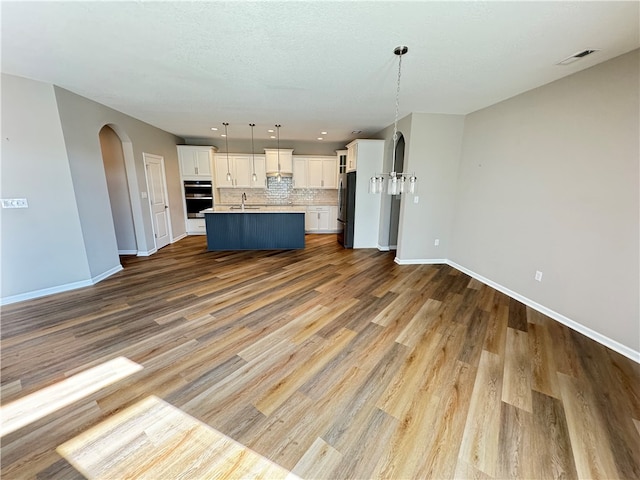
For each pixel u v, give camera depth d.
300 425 1.62
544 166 2.98
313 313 2.97
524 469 1.38
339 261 4.96
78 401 1.78
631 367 2.14
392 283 3.87
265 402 1.78
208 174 6.89
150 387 1.90
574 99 2.65
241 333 2.57
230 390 1.88
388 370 2.09
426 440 1.53
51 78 2.97
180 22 1.89
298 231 5.91
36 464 1.39
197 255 5.34
